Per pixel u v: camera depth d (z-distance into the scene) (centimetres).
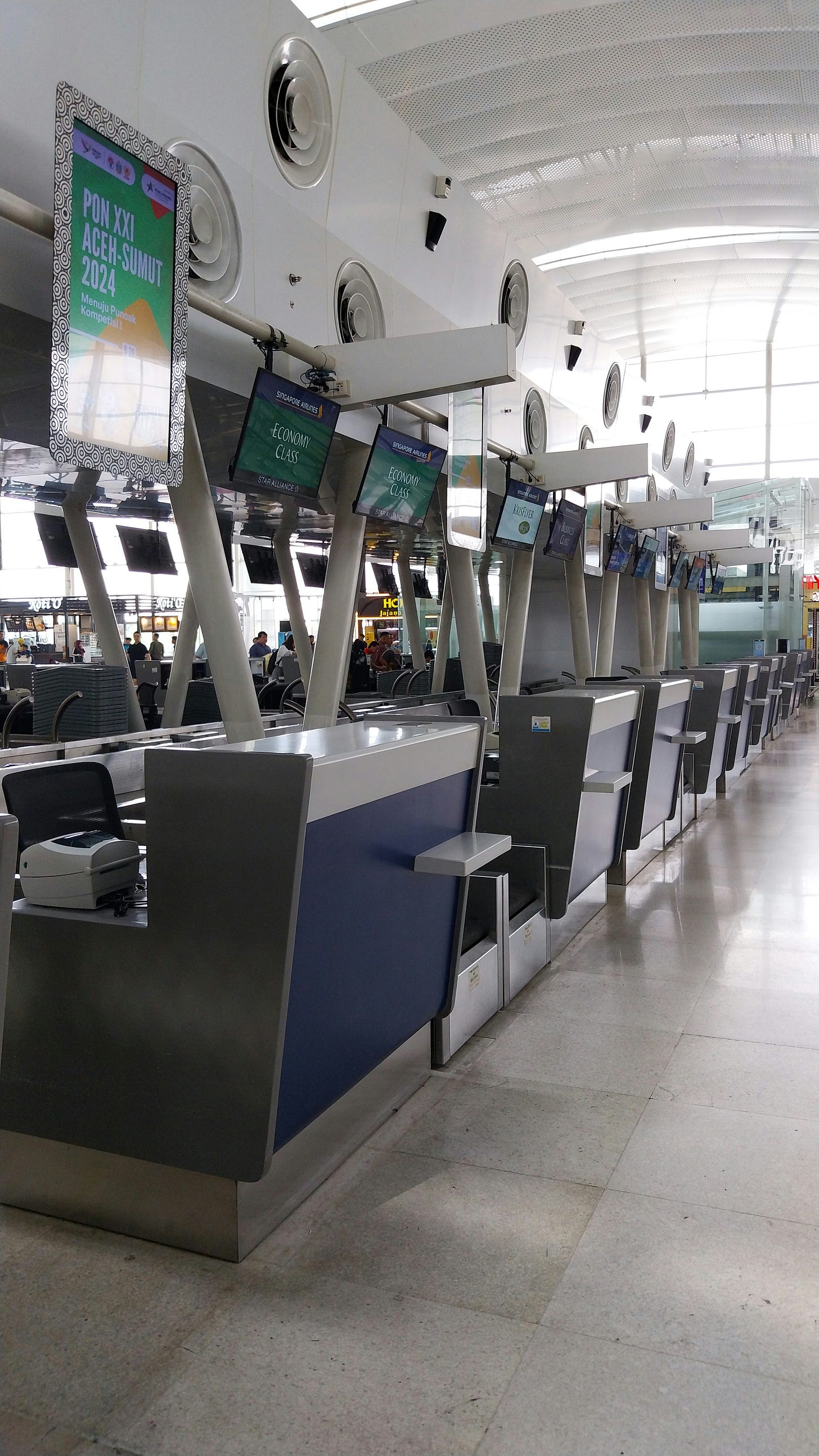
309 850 221
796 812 830
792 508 1952
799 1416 169
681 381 3061
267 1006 206
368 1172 255
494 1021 365
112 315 324
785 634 1966
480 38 1267
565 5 1184
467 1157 263
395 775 260
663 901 545
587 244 2177
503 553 1412
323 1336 191
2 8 355
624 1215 233
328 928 236
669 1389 176
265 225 537
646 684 636
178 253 356
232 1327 193
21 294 364
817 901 538
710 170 1723
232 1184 214
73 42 391
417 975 296
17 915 229
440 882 304
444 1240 224
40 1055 230
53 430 303
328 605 660
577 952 452
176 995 214
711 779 876
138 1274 212
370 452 633
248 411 479
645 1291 204
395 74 1348
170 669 1123
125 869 243
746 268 2342
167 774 211
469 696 927
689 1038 346
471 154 1631
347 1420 169
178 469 369
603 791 425
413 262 727
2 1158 240
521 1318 196
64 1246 223
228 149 498
